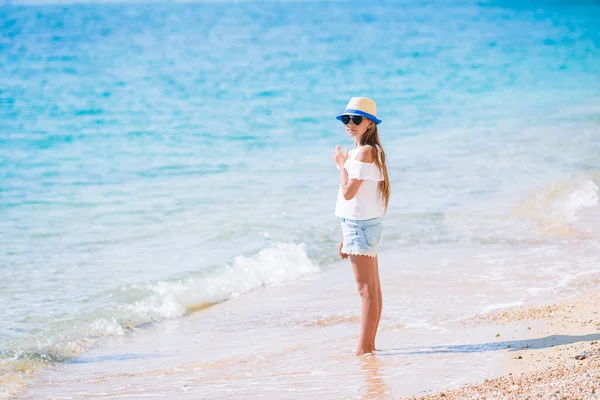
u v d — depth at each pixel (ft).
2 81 114.32
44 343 22.30
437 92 93.76
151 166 53.06
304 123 73.36
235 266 30.55
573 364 16.19
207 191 44.78
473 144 57.11
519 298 24.52
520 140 57.52
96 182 48.11
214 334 23.09
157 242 34.50
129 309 25.75
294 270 30.40
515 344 18.88
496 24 233.55
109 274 29.81
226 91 100.99
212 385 17.71
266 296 27.40
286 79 113.80
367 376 17.42
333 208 40.16
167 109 84.43
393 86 102.01
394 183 44.98
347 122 18.92
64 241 34.78
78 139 65.41
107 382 18.65
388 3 468.34
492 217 36.96
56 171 51.75
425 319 22.85
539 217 36.45
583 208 37.40
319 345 21.01
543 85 95.96
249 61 142.92
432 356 18.67
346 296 26.99
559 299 23.82
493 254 31.01
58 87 107.14
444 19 269.44
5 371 19.84
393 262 30.55
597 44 156.87
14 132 69.31
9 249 33.42
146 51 169.58
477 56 140.36
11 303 26.22
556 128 62.18
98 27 263.90
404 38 191.72
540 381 14.97
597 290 24.52
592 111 71.00
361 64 133.18
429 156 53.01
